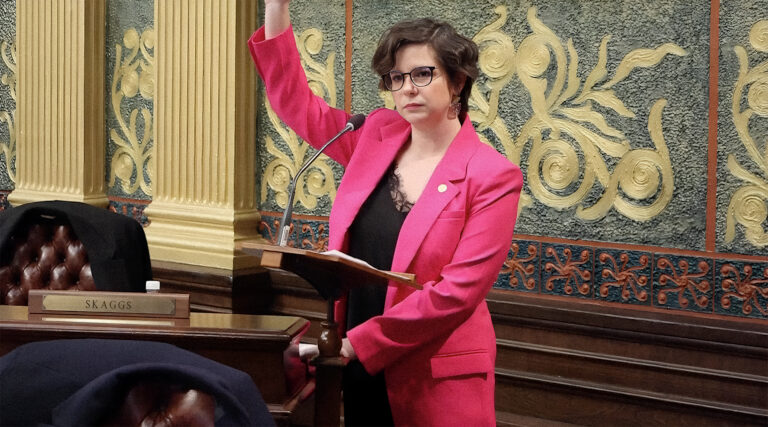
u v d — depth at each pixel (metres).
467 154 2.46
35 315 2.23
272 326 2.20
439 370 2.40
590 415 4.03
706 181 3.83
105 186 5.75
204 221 5.07
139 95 5.55
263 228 5.12
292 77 2.72
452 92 2.48
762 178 3.72
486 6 4.32
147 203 5.53
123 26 5.61
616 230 4.04
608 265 4.07
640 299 3.99
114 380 1.53
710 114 3.81
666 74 3.90
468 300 2.33
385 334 2.34
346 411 2.62
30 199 5.86
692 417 3.79
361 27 4.71
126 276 3.37
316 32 4.87
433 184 2.44
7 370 1.60
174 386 1.60
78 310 2.23
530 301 4.20
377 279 2.15
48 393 1.59
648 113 3.95
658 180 3.94
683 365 3.84
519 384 4.19
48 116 5.79
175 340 2.13
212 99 5.05
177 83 5.18
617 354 3.99
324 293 2.22
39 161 5.86
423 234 2.39
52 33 5.74
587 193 4.11
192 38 5.10
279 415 2.12
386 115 2.67
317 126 2.74
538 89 4.21
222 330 2.14
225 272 4.88
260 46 2.68
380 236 2.50
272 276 5.01
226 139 5.01
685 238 3.89
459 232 2.40
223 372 1.60
